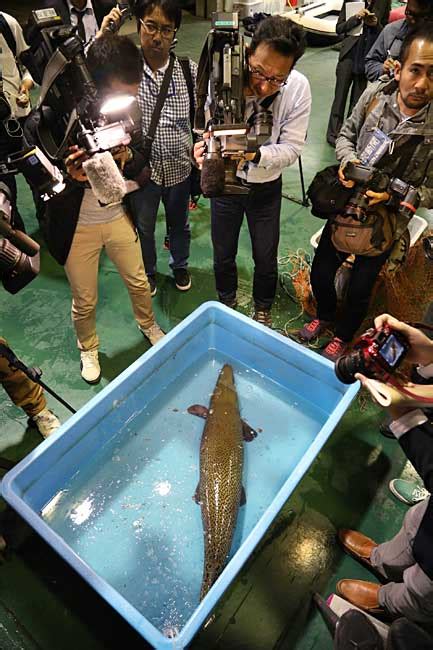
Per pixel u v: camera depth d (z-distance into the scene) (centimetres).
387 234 238
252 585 211
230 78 200
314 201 246
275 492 237
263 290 304
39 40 187
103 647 196
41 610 205
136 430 257
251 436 256
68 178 201
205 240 387
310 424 265
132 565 212
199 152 229
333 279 281
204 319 277
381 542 227
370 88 236
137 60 195
